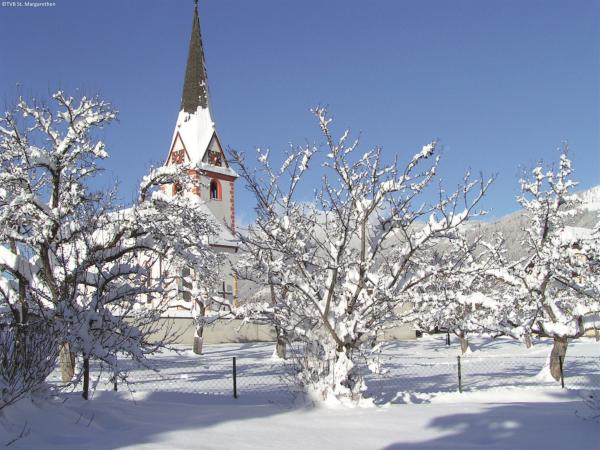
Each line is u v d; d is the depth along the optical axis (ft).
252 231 48.32
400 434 34.50
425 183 46.06
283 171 48.24
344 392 44.68
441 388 63.05
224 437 32.35
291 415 40.29
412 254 47.01
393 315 47.73
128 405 41.68
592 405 43.04
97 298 41.55
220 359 107.34
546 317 70.90
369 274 47.37
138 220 65.10
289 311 47.78
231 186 205.57
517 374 78.84
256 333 166.81
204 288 83.15
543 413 40.22
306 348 46.78
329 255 47.32
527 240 76.13
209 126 207.41
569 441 31.81
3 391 31.14
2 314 44.09
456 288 54.75
